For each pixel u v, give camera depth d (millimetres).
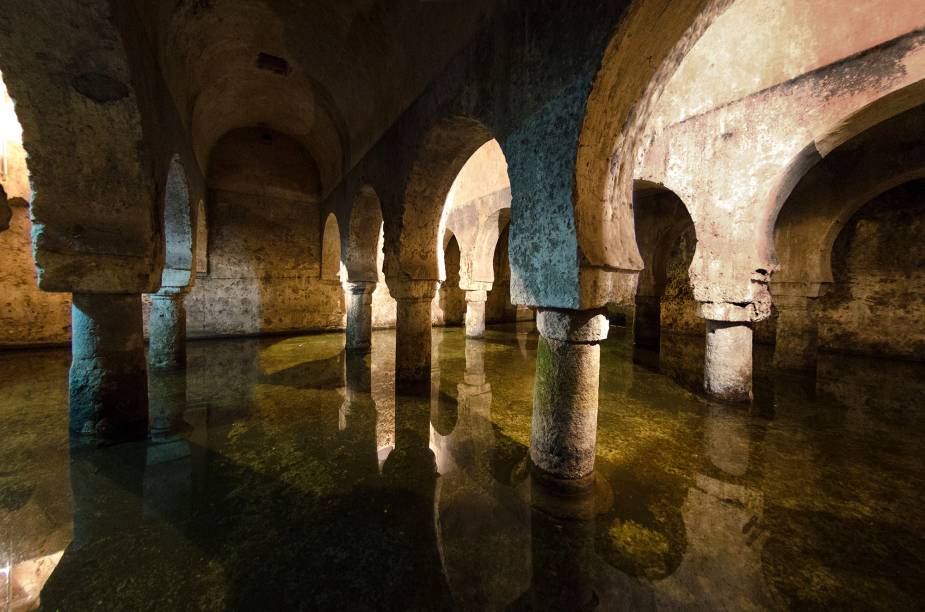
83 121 2955
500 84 3088
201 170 7789
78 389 3490
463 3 3561
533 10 2721
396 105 4996
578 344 2787
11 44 2578
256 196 9617
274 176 9789
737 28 4395
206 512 2570
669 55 2395
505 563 2162
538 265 2764
